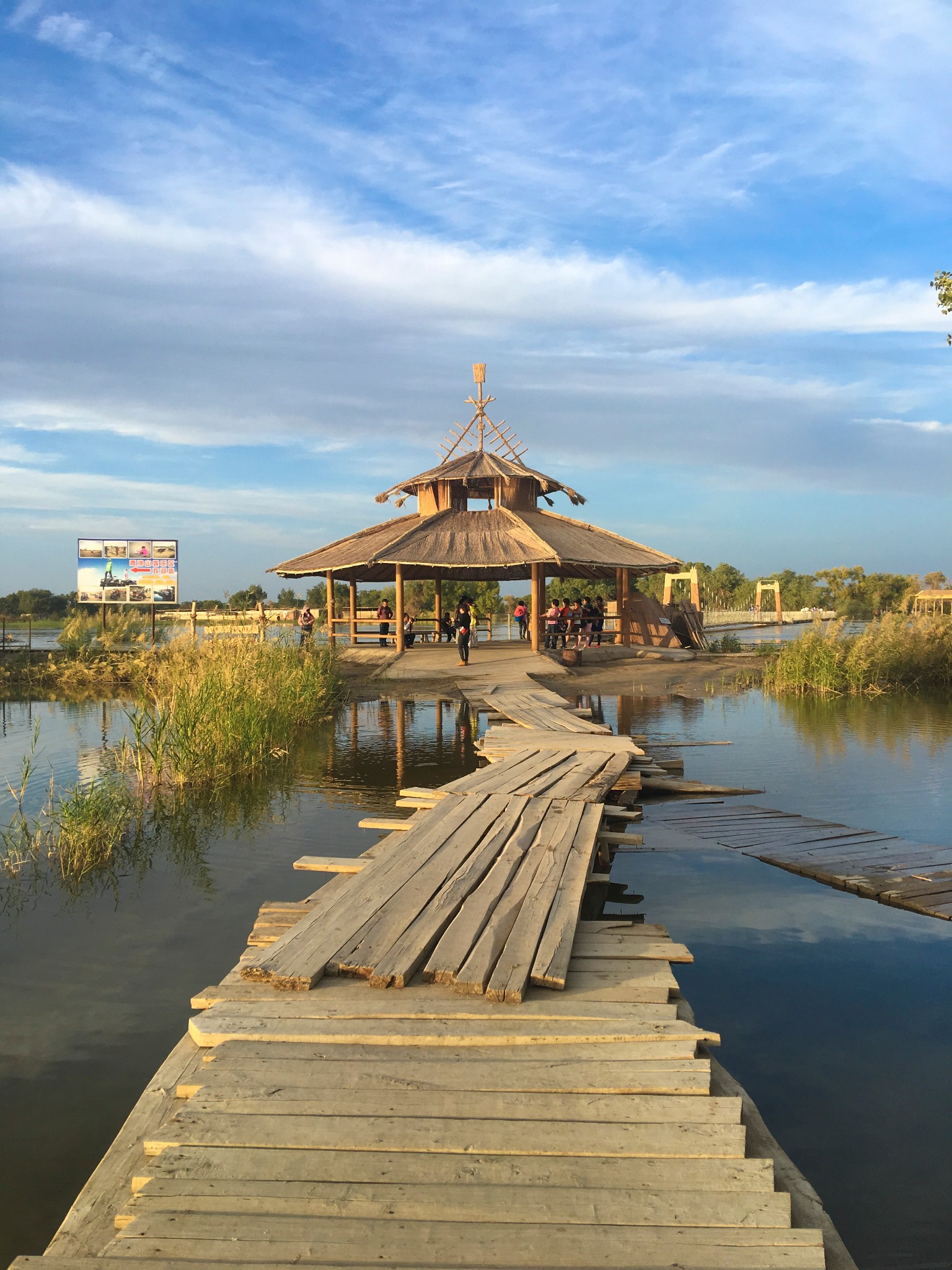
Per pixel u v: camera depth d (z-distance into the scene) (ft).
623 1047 13.84
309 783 39.09
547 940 17.62
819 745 48.98
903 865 26.48
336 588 157.38
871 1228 11.58
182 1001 17.79
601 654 95.04
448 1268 9.25
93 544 107.76
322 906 19.51
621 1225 9.93
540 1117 11.85
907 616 86.79
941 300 74.13
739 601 250.16
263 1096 12.30
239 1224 9.89
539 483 107.45
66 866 26.76
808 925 22.00
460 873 21.59
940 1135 13.51
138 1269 9.25
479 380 112.06
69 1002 17.76
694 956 20.02
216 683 44.83
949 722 57.82
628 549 102.99
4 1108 14.24
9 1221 11.75
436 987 16.02
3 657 93.04
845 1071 15.24
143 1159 11.80
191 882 25.32
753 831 30.68
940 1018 17.08
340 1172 10.75
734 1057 15.70
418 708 65.98
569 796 29.96
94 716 63.52
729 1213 10.10
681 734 53.36
